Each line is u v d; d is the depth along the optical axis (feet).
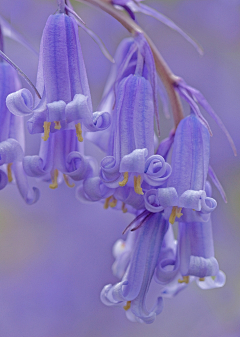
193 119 0.71
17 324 1.29
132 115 0.70
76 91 0.69
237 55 1.29
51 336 1.29
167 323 1.29
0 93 0.72
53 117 0.68
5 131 0.72
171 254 0.74
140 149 0.69
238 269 1.25
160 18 0.76
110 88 0.76
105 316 1.34
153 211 0.71
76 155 0.71
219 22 1.26
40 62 0.69
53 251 1.37
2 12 1.06
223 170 1.25
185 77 1.30
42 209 1.38
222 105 1.30
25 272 1.35
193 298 1.30
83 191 0.74
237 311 1.26
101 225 1.40
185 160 0.70
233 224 1.24
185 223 0.73
